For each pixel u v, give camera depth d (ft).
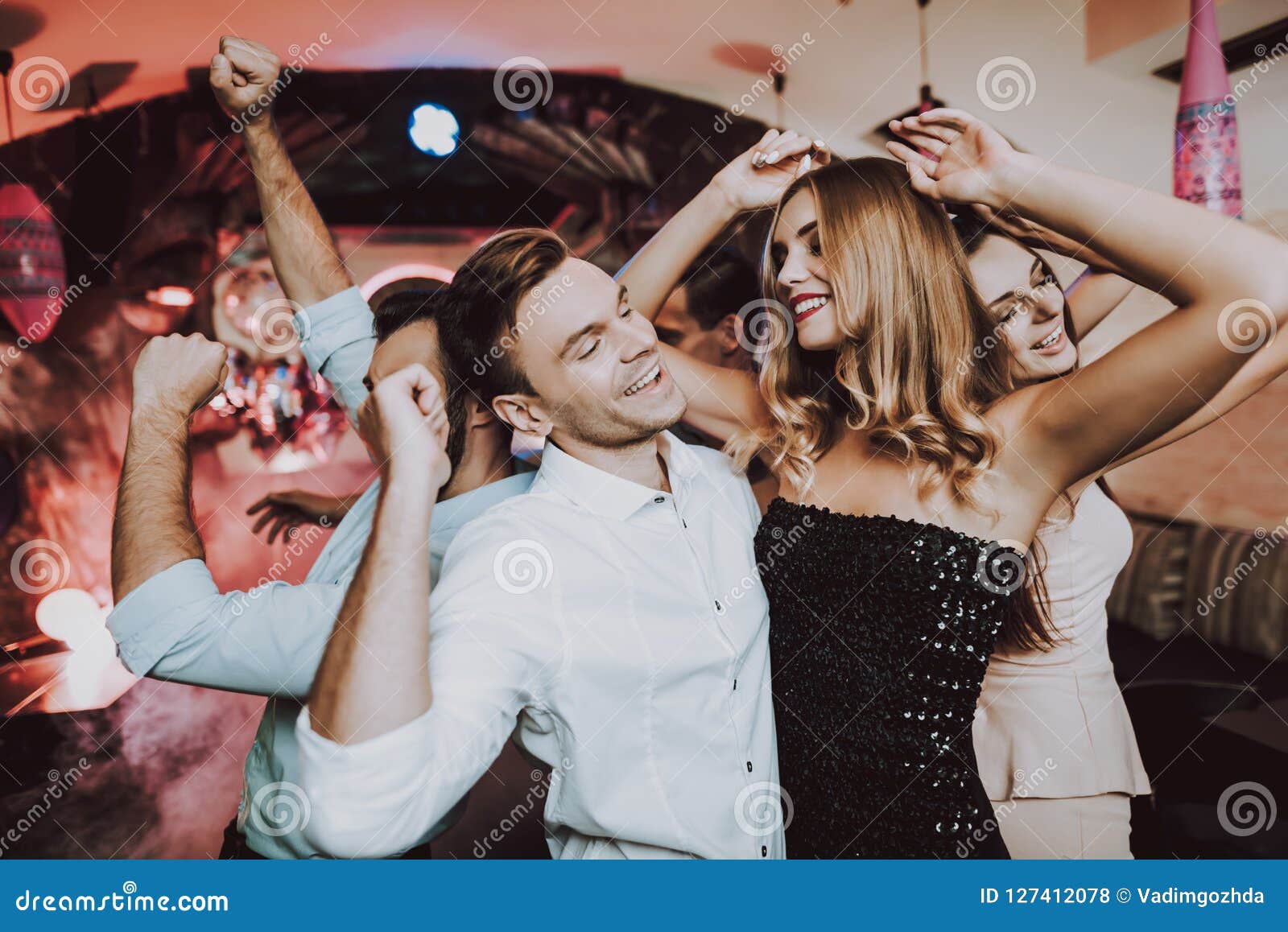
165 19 13.19
